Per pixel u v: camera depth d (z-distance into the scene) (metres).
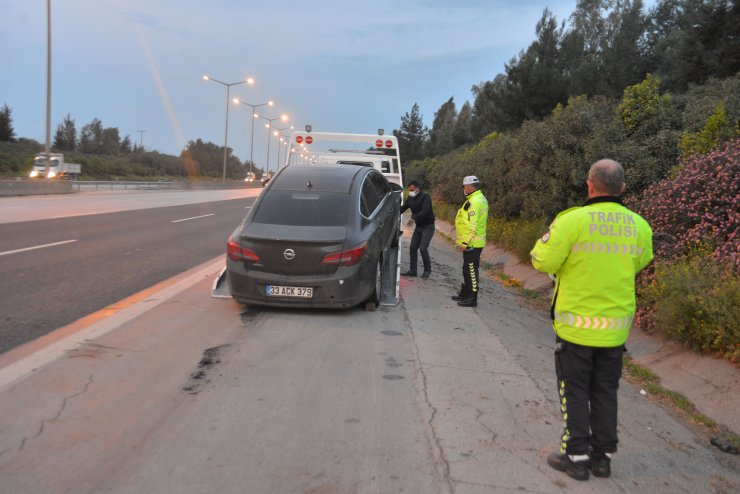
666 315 5.38
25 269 8.31
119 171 67.44
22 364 4.38
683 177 6.84
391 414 3.79
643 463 3.44
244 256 5.98
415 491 2.90
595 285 3.03
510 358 5.22
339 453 3.24
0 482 2.81
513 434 3.62
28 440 3.22
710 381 4.64
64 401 3.74
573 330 3.09
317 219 6.25
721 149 7.21
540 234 10.64
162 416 3.59
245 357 4.75
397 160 12.46
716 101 9.39
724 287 4.98
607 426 3.15
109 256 9.91
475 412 3.92
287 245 5.87
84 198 27.56
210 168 114.81
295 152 12.42
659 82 10.18
